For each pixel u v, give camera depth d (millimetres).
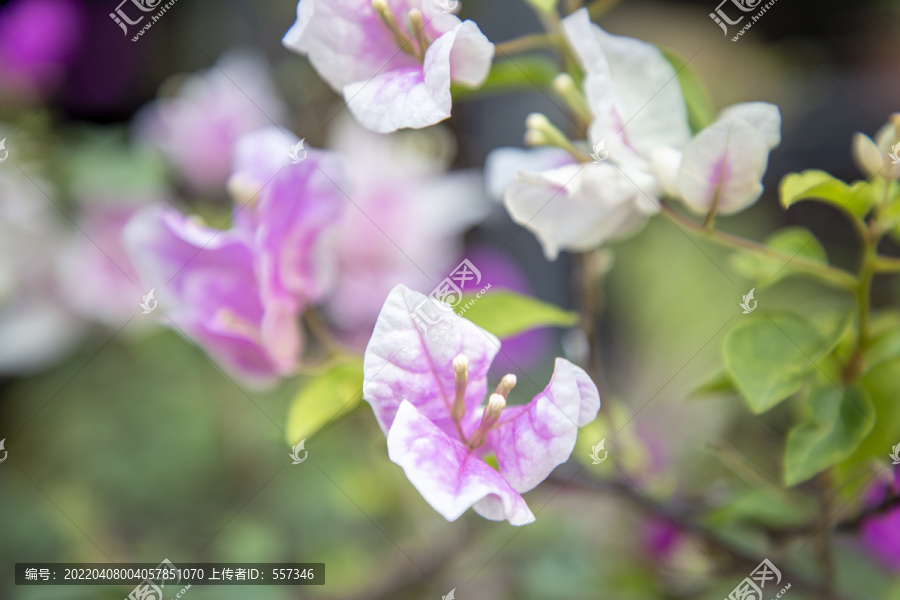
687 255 904
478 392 425
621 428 527
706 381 492
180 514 779
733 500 504
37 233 700
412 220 662
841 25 1256
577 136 498
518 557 649
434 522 670
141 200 691
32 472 834
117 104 868
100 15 814
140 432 845
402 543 651
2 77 755
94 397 872
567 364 416
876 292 881
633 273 935
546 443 414
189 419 833
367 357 420
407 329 420
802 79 1123
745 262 488
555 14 482
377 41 442
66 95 830
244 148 486
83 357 831
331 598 577
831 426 463
